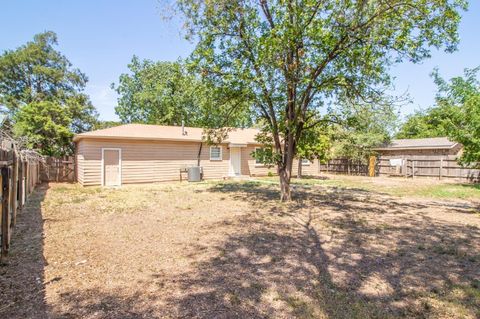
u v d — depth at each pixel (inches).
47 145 864.3
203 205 358.0
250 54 354.6
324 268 160.9
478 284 141.7
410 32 315.9
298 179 741.9
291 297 127.3
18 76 1115.9
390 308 119.1
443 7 293.6
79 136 549.0
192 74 394.3
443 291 134.3
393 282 143.6
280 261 171.0
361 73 340.2
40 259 169.6
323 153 742.5
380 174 876.6
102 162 575.5
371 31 321.1
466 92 352.5
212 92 397.7
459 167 717.9
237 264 165.9
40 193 446.6
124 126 703.1
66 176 646.5
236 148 772.6
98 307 117.5
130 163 607.2
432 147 812.0
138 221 271.0
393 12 305.9
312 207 349.4
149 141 628.7
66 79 1169.4
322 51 328.5
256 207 346.3
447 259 176.4
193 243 205.2
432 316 113.7
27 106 842.2
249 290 133.6
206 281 143.0
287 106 371.2
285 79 343.3
